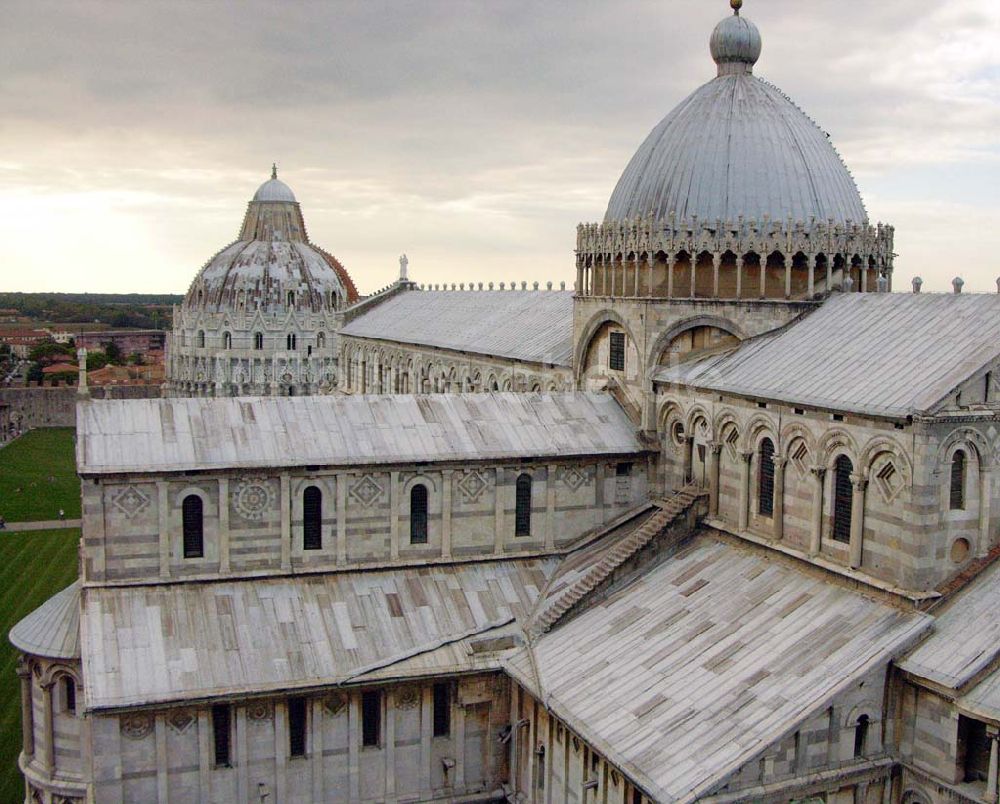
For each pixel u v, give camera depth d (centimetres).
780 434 4841
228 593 5012
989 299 4556
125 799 4519
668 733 3994
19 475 17875
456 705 4972
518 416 5875
